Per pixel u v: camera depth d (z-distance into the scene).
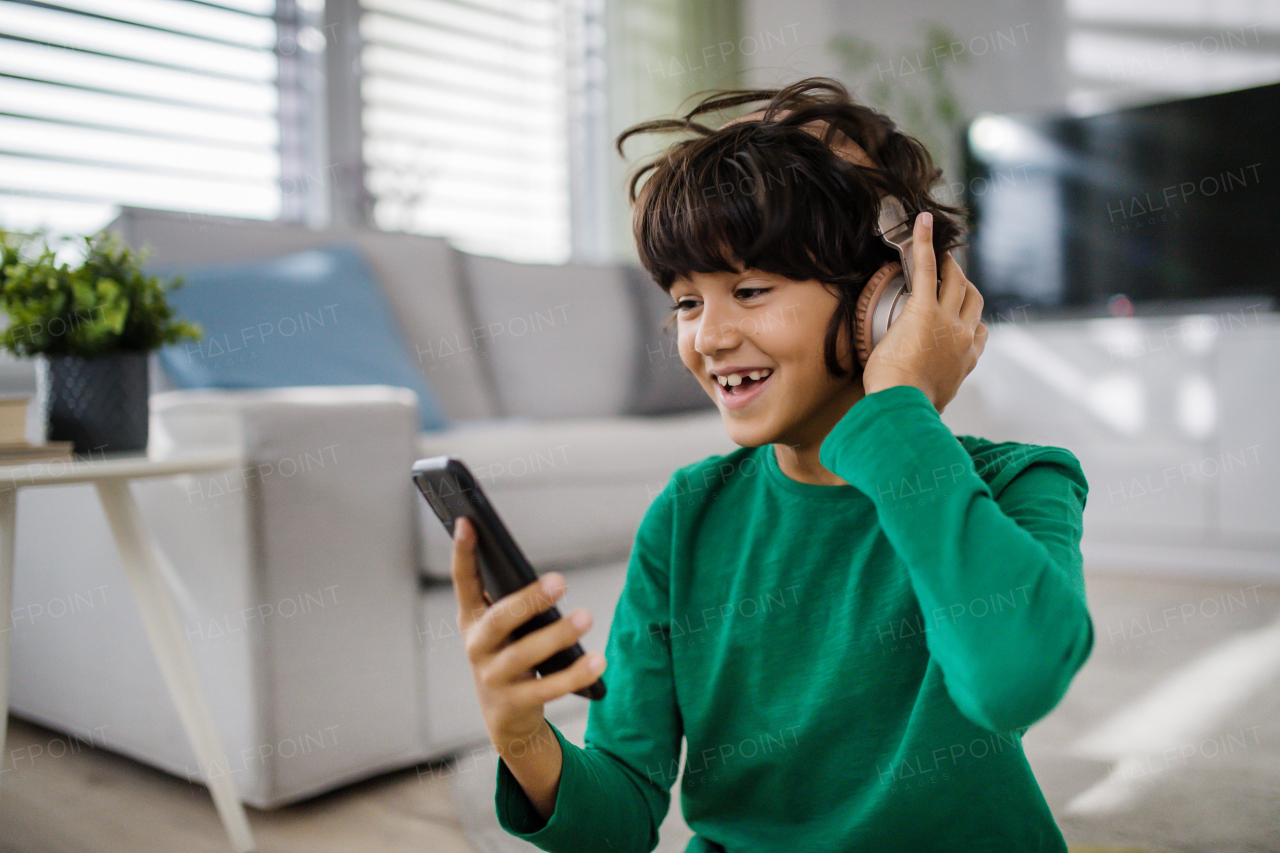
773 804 0.64
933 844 0.60
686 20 3.79
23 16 2.29
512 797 0.60
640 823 0.65
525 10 3.48
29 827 1.30
